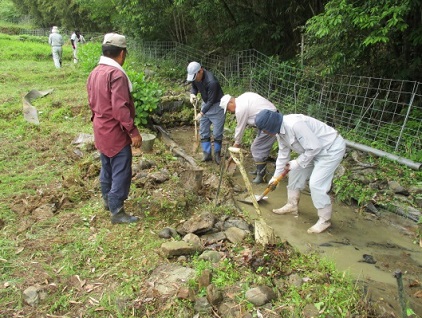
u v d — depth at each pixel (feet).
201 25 43.83
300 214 15.71
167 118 26.71
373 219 15.35
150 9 45.37
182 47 46.44
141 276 10.14
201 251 11.30
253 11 36.50
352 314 9.04
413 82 19.72
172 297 9.27
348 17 18.84
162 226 12.62
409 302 10.61
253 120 16.26
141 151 19.11
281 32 34.58
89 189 14.93
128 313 8.90
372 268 12.25
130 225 12.44
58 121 24.00
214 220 12.84
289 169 13.48
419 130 19.39
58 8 90.27
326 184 13.67
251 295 9.23
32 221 12.51
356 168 18.11
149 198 14.17
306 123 12.97
